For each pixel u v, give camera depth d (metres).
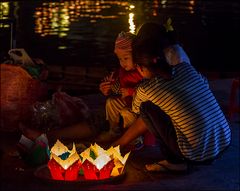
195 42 15.09
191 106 4.77
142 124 5.08
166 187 4.70
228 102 8.00
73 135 5.96
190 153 4.79
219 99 8.16
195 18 18.12
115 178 4.74
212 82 9.44
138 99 4.95
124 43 5.38
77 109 6.23
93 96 7.90
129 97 5.59
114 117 5.80
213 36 15.84
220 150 4.97
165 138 4.88
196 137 4.77
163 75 4.75
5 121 6.08
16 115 6.07
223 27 17.05
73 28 15.42
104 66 11.45
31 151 4.97
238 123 7.03
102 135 5.89
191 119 4.76
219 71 12.20
